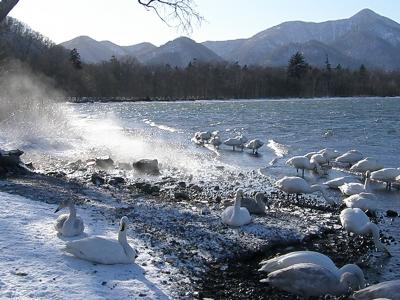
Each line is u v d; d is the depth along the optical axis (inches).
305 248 510.9
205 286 392.8
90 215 511.5
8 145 1079.6
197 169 986.1
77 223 433.4
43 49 4953.3
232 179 886.4
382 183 909.8
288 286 373.1
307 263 383.6
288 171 1007.0
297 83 5369.1
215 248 473.7
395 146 1374.3
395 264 481.7
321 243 530.6
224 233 519.8
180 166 1012.5
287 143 1470.2
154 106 3823.8
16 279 339.6
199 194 730.2
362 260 490.6
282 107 3526.1
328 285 365.7
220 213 596.1
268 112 2960.1
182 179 860.0
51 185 665.6
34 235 424.2
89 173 836.0
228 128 1979.6
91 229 459.2
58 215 491.2
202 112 3061.0
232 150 1349.7
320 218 618.8
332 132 1651.1
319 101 4517.7
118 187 738.2
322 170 979.9
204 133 1502.2
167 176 882.8
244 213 551.8
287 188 717.3
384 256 503.2
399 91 5521.7
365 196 699.4
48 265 367.2
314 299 379.2
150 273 381.1
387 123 2063.2
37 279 343.3
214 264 439.5
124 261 386.9
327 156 1111.0
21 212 483.5
